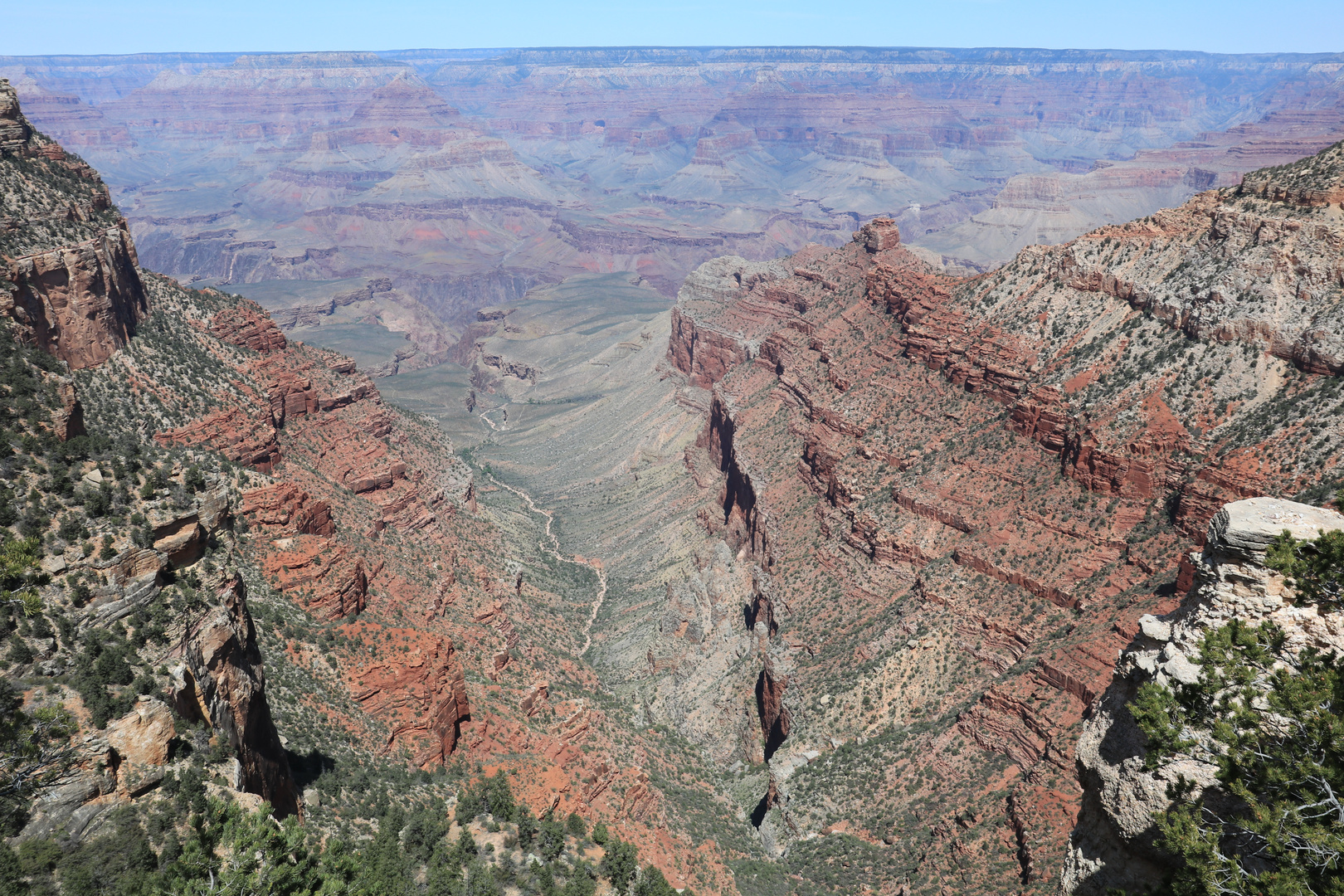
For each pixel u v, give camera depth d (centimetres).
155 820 3766
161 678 4291
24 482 5047
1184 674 3089
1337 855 2539
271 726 5459
